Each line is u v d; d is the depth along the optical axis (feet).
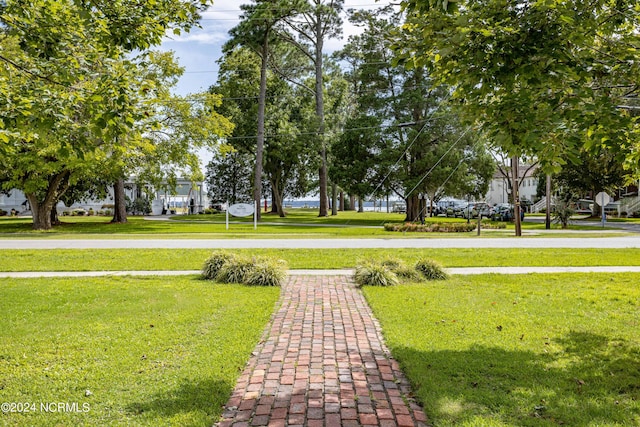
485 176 114.93
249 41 119.75
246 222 116.98
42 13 18.67
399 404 13.19
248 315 22.94
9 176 88.02
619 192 154.40
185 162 101.86
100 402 13.23
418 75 114.11
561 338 19.35
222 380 14.76
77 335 19.45
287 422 12.07
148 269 39.45
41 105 16.11
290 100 151.94
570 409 12.84
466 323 21.61
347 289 30.83
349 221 121.70
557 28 14.19
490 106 15.34
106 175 100.07
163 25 20.77
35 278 34.73
